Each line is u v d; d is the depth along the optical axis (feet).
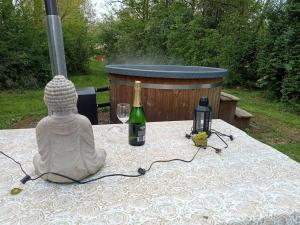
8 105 18.44
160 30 31.37
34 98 21.15
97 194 3.35
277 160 4.46
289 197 3.43
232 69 25.96
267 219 3.07
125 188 3.50
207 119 5.32
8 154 4.40
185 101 9.89
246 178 3.85
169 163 4.22
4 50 24.00
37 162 3.65
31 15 28.96
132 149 4.69
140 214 3.01
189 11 30.22
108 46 40.40
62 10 39.22
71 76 35.78
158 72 9.52
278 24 20.33
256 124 14.62
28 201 3.19
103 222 2.88
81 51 37.19
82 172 3.56
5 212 3.00
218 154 4.60
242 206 3.22
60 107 3.29
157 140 5.15
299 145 11.69
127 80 10.21
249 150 4.83
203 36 28.02
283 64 19.45
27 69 26.18
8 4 25.13
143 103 9.98
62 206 3.11
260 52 21.98
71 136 3.43
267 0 25.57
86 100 9.11
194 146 4.91
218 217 3.01
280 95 21.25
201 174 3.91
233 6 29.68
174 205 3.19
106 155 4.24
